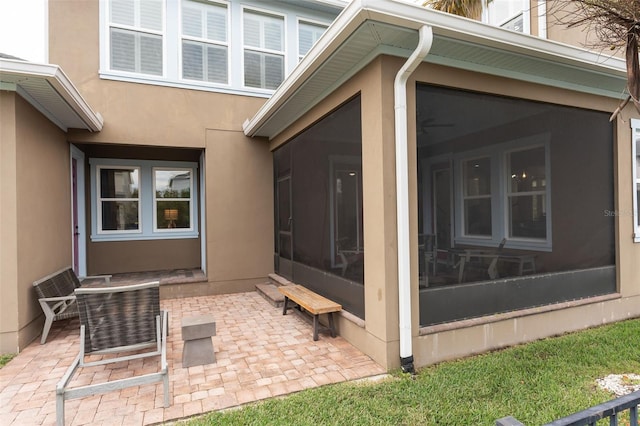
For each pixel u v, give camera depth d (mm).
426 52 2779
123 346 2826
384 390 2672
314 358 3301
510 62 3463
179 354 3498
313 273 4746
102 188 6910
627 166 4559
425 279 3268
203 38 6121
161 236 7242
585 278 4223
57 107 4215
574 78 3928
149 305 2898
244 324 4359
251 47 6426
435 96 3371
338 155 4004
